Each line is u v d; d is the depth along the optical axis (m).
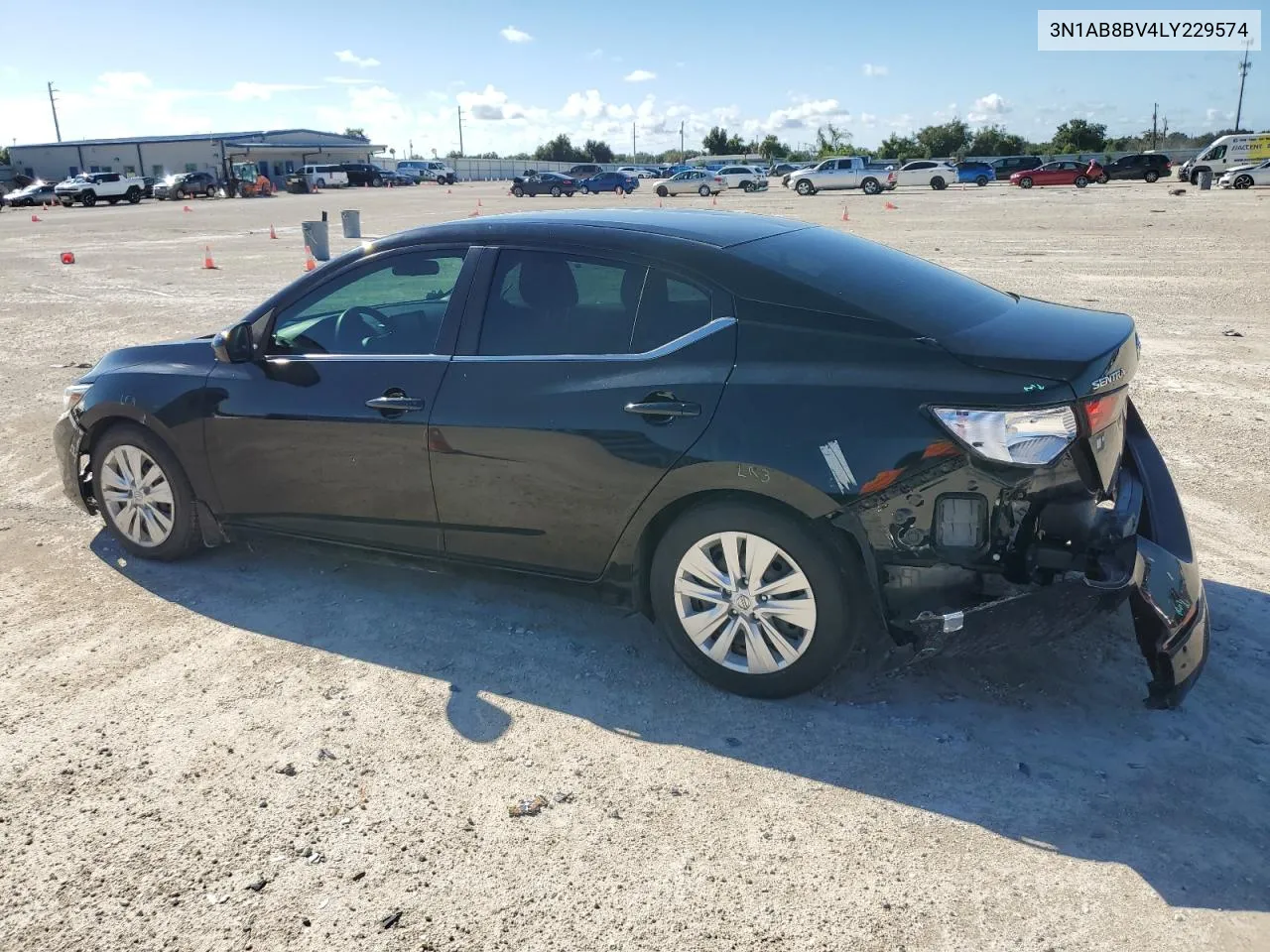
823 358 3.22
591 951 2.44
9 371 9.38
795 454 3.18
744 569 3.43
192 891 2.66
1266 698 3.47
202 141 82.81
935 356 3.11
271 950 2.46
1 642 4.04
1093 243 19.09
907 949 2.43
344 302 4.19
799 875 2.68
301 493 4.25
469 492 3.83
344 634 4.10
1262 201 30.86
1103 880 2.64
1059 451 2.98
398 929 2.52
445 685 3.69
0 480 6.12
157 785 3.11
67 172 86.62
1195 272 14.54
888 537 3.14
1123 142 102.00
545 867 2.73
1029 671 3.68
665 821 2.91
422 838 2.85
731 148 130.88
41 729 3.42
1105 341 3.23
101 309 13.38
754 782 3.09
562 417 3.57
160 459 4.59
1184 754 3.17
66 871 2.75
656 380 3.42
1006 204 33.56
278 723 3.44
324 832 2.88
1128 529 3.26
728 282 3.42
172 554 4.75
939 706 3.48
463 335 3.86
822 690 3.60
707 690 3.63
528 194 56.66
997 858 2.73
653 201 47.41
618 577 3.69
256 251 22.16
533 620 4.22
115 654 3.93
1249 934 2.45
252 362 4.32
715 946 2.45
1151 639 3.14
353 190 69.75
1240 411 7.16
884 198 41.53
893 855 2.75
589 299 3.65
